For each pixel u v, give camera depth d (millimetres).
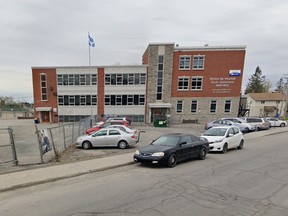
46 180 6332
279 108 55625
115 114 32844
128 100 32750
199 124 31453
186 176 6805
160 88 32500
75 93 32906
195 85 32188
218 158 9750
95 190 5574
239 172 7238
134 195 5172
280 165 8258
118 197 5055
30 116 49219
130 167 8141
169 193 5289
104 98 32781
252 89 81375
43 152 8758
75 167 7750
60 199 4973
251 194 5199
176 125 30547
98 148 13062
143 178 6633
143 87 32469
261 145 13891
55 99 33062
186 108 32469
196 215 4082
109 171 7566
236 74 31594
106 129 13383
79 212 4277
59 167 7707
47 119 33562
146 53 35688
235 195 5137
